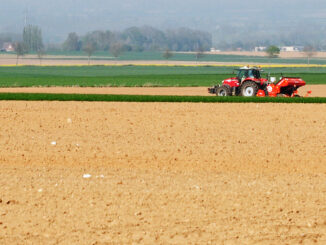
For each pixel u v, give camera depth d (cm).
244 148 6812
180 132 7869
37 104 11150
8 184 4959
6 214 4147
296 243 3697
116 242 3684
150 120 8962
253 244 3672
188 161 6122
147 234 3812
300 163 6109
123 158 6228
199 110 10281
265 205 4406
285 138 7506
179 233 3831
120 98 12638
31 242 3662
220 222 4025
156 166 5884
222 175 5494
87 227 3916
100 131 7881
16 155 6325
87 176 5288
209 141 7225
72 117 9219
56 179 5178
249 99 12550
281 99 12619
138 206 4350
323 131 8081
